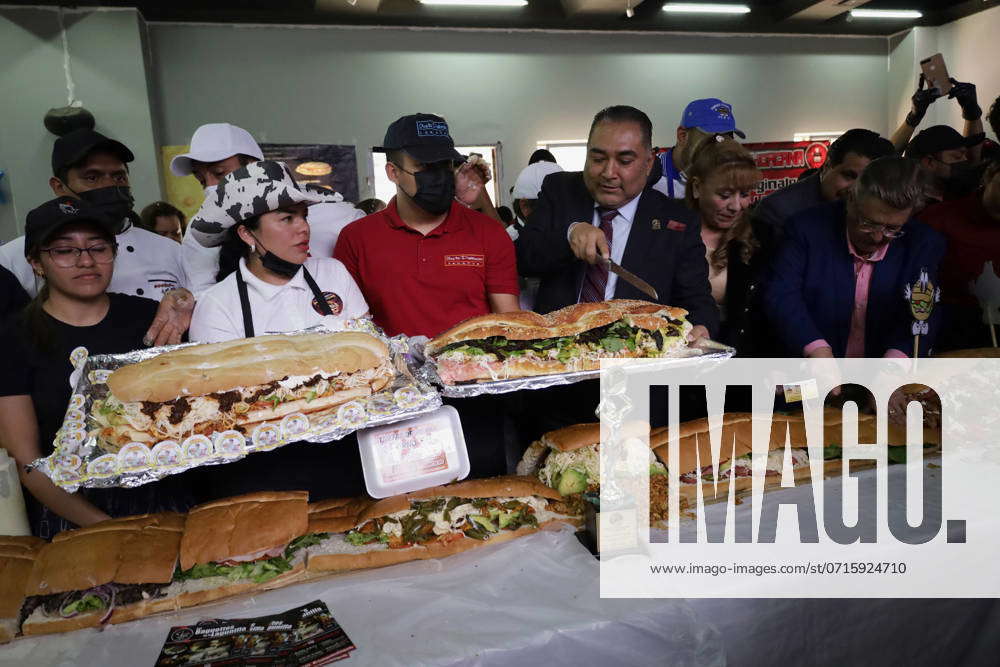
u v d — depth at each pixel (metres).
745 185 2.27
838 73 8.70
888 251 2.22
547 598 1.29
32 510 1.75
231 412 1.38
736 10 7.64
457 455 1.56
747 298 2.48
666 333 1.76
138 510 1.74
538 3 7.36
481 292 2.24
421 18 7.18
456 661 1.12
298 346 1.49
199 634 1.22
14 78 6.00
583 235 1.95
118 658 1.17
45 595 1.28
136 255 2.47
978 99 8.35
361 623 1.23
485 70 7.61
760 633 1.37
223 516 1.44
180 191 6.78
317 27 7.07
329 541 1.43
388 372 1.54
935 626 1.51
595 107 7.98
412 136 1.95
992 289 2.28
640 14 7.56
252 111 7.00
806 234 2.28
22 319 1.70
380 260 2.15
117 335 1.77
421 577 1.37
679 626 1.25
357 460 1.78
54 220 1.62
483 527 1.48
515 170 7.85
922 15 8.30
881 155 2.56
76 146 2.34
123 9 6.15
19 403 1.66
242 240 1.73
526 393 2.15
